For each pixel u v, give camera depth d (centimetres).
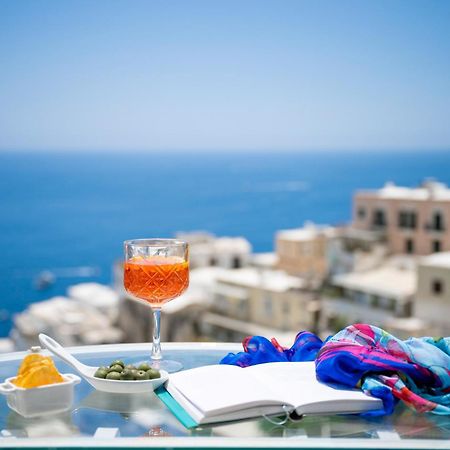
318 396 85
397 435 78
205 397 83
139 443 73
